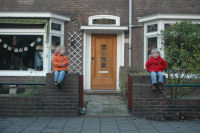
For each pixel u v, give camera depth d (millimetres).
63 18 9438
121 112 6332
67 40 9688
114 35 10117
